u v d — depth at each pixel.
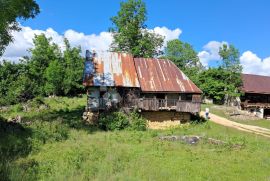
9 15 25.38
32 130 24.94
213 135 30.80
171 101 39.28
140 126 34.94
